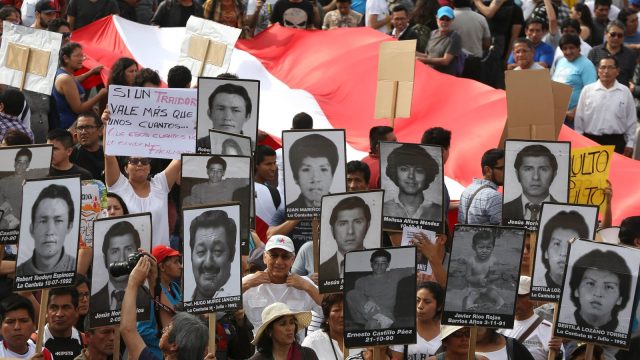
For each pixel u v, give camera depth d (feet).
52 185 45.21
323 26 102.68
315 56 89.56
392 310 44.42
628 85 98.68
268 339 46.03
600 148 64.23
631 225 57.52
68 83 78.59
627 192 74.49
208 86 61.87
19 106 71.87
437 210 56.03
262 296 52.44
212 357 45.06
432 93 82.58
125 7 102.68
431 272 56.39
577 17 107.45
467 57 97.96
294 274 53.16
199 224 45.34
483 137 77.82
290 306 52.54
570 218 49.80
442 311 47.50
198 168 53.36
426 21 98.68
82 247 56.85
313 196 56.65
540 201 58.29
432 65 94.68
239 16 94.53
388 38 90.22
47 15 96.02
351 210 49.65
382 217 49.88
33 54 74.33
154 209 60.90
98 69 83.87
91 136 68.13
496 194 61.77
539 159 58.18
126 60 75.36
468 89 82.23
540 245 50.06
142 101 62.80
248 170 53.67
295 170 56.59
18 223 49.08
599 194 64.49
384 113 70.90
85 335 48.42
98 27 94.38
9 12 93.09
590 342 45.21
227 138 59.31
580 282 45.11
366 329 44.37
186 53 75.97
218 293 45.44
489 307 45.68
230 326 51.21
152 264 44.24
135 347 42.70
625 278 44.73
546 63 96.02
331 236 49.62
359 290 44.34
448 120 80.64
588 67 90.99
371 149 67.15
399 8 98.53
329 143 56.65
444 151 65.31
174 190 65.87
